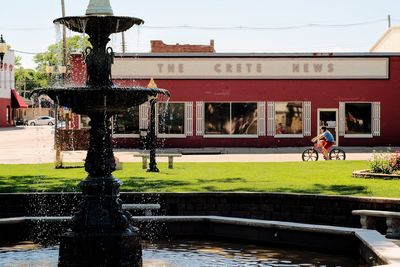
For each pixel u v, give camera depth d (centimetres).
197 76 4719
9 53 9244
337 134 4794
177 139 4716
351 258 1294
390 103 4812
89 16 1195
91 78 1227
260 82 4762
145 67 4678
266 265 1216
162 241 1508
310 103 4784
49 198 1728
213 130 4753
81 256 1175
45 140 5656
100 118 1232
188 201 1764
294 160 3419
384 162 2295
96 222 1188
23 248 1416
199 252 1357
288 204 1744
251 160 3422
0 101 8956
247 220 1497
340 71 4788
